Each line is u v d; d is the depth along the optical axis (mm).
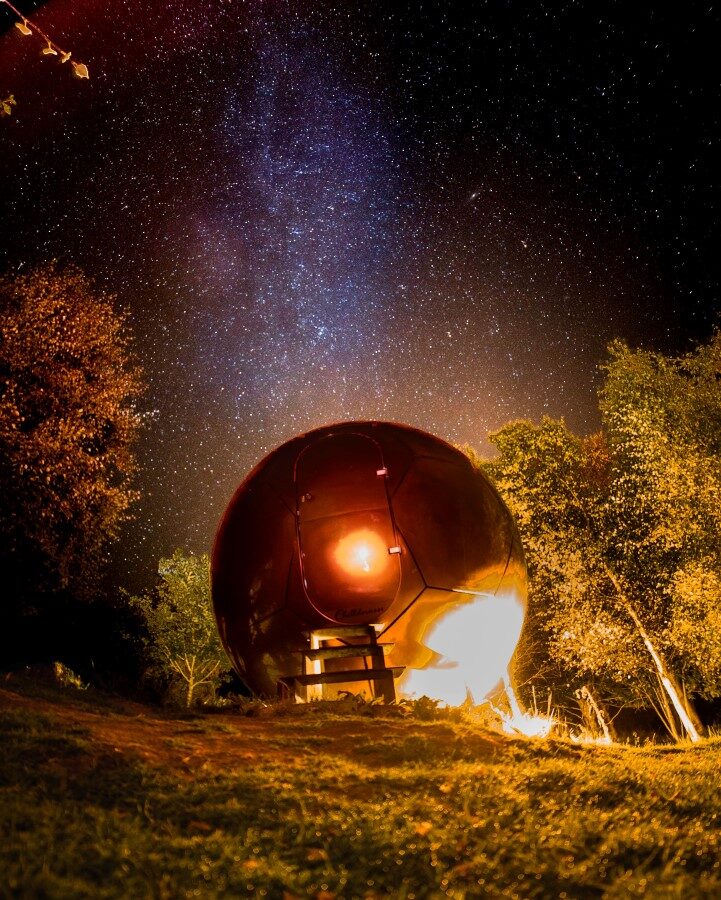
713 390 17844
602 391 19516
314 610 8484
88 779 4559
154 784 4582
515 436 20344
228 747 5613
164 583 25516
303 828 3986
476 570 8812
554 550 18969
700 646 17000
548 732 8453
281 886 3389
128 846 3658
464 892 3389
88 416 15000
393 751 5680
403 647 8391
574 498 19516
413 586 8438
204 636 24359
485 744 6121
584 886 3559
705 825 4586
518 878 3586
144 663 19703
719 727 19000
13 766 4574
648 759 6949
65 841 3682
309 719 6766
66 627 15398
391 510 8617
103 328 15844
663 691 19234
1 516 12680
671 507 17484
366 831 3994
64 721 5742
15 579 13273
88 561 14703
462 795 4711
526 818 4402
